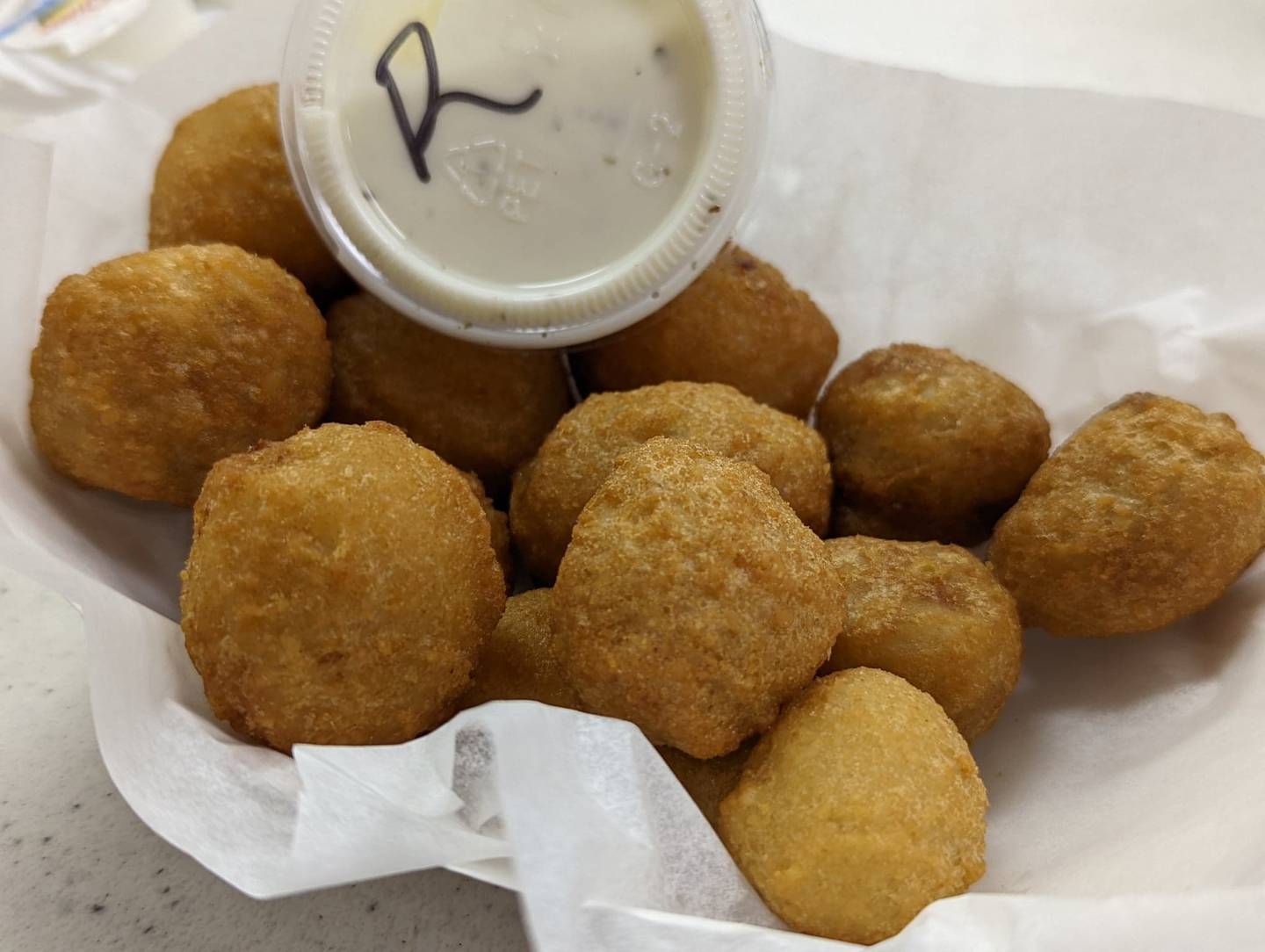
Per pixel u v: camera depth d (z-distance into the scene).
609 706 0.13
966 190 0.20
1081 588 0.15
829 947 0.11
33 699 0.15
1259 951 0.10
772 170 0.21
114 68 0.22
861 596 0.15
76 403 0.14
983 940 0.10
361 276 0.16
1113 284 0.19
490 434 0.17
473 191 0.16
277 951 0.13
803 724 0.13
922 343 0.20
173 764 0.12
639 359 0.18
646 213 0.16
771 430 0.16
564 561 0.13
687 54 0.16
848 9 0.23
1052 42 0.23
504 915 0.13
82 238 0.18
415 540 0.13
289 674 0.12
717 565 0.12
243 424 0.15
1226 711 0.14
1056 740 0.15
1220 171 0.19
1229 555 0.14
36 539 0.14
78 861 0.14
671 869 0.12
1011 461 0.17
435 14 0.15
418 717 0.13
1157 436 0.15
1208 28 0.23
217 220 0.17
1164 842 0.12
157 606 0.16
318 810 0.11
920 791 0.12
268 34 0.20
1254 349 0.17
